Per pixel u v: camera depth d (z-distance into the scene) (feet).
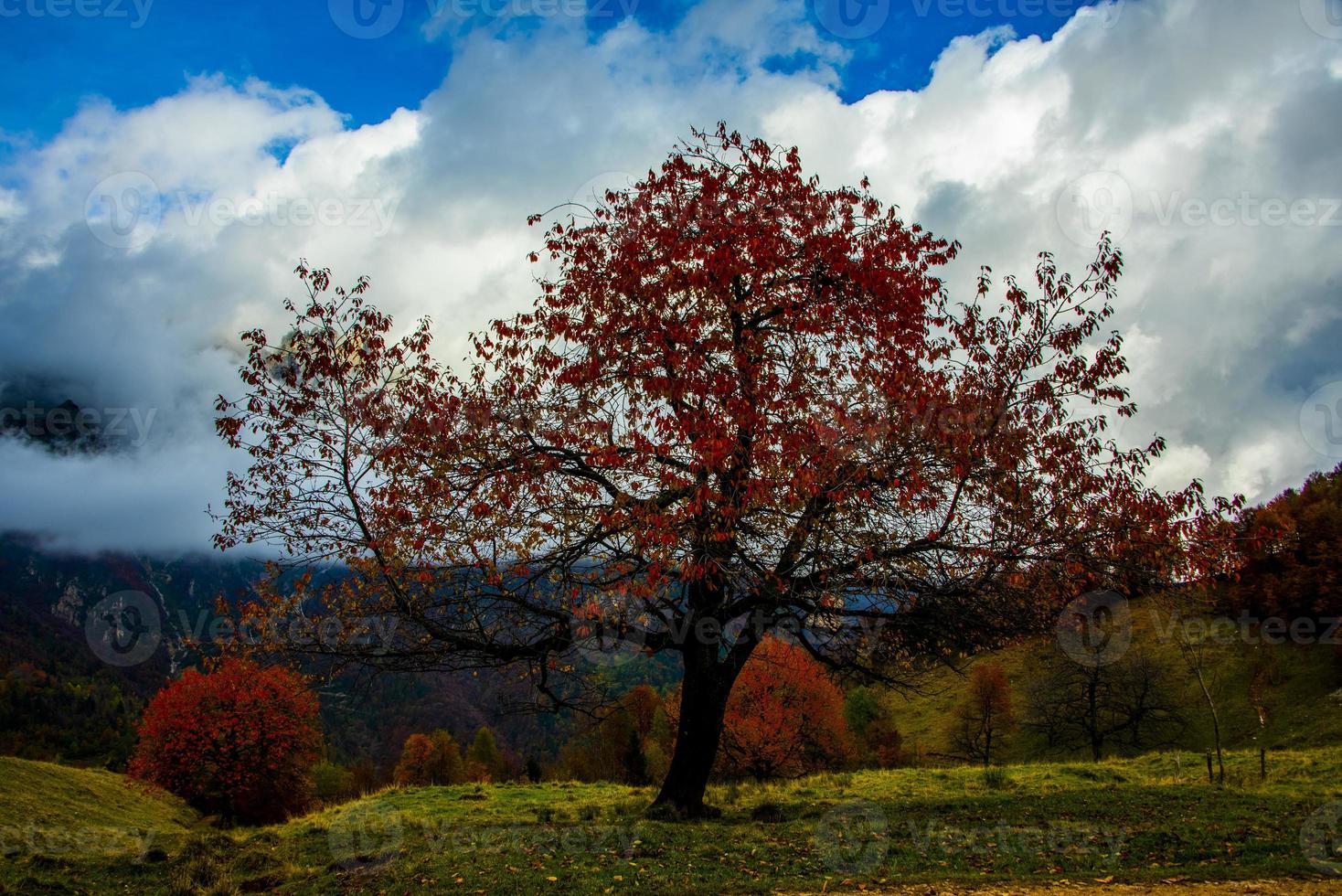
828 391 46.50
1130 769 81.00
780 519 44.16
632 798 65.36
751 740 125.49
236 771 128.06
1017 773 77.36
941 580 46.44
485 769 241.35
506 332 48.52
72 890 38.11
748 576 44.19
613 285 46.91
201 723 127.44
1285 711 139.54
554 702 51.37
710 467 40.27
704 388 42.32
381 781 246.88
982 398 45.29
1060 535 44.93
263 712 129.49
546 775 227.81
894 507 44.21
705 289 47.06
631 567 44.09
